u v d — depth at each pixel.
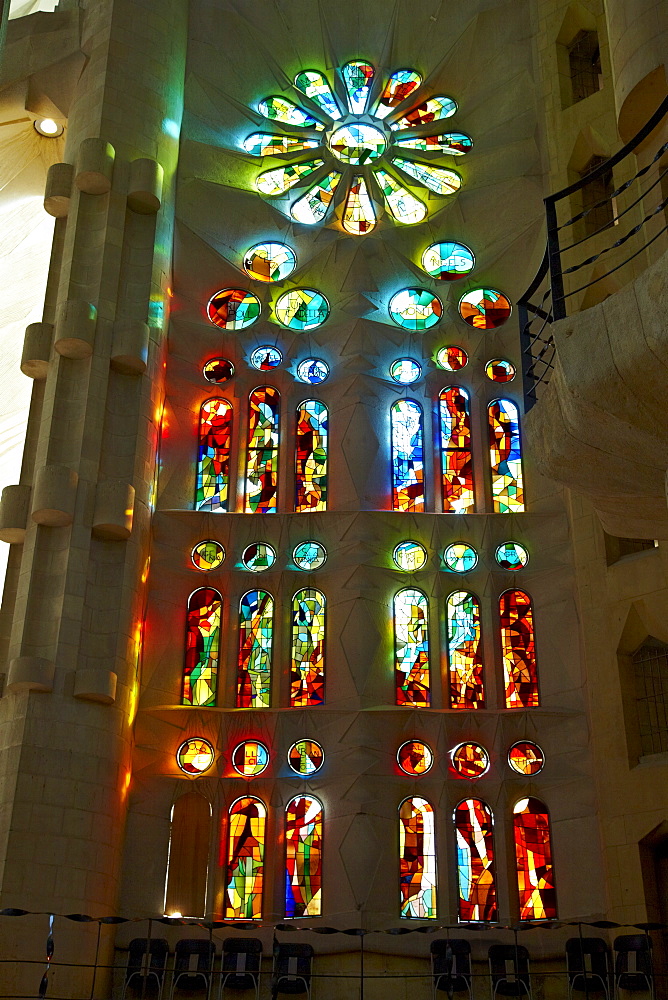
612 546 26.06
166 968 22.48
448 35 33.56
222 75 33.34
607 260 26.98
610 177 28.67
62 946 22.30
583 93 30.81
